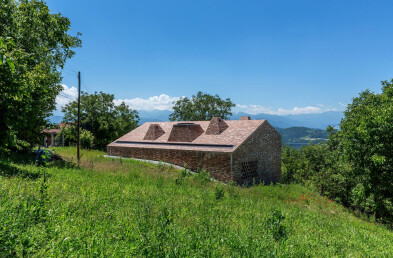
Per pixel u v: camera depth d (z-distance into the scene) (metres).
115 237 4.34
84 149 39.94
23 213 4.42
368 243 8.04
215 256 4.44
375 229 12.79
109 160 26.38
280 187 21.94
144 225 5.12
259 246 5.45
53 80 20.47
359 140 20.72
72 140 49.28
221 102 59.44
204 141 27.28
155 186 12.44
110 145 36.16
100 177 12.88
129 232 4.75
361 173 21.53
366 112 21.16
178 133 29.98
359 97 29.47
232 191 14.37
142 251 3.88
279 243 5.99
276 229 6.62
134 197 8.31
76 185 9.05
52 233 3.98
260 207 10.85
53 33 18.95
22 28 16.61
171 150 28.55
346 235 8.64
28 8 17.22
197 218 6.85
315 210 14.73
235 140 24.98
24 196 5.39
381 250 7.42
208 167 24.94
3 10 14.52
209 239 5.16
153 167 23.86
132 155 33.28
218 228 6.27
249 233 6.18
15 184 6.48
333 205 19.28
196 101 60.41
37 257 3.21
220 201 10.87
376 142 18.80
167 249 4.12
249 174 25.12
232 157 23.12
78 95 26.53
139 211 6.36
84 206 6.08
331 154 34.69
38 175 9.78
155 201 8.14
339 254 6.22
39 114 17.48
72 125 45.75
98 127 51.22
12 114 10.11
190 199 9.95
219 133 28.06
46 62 20.33
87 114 49.72
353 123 22.25
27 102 10.57
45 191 5.85
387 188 19.44
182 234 5.08
